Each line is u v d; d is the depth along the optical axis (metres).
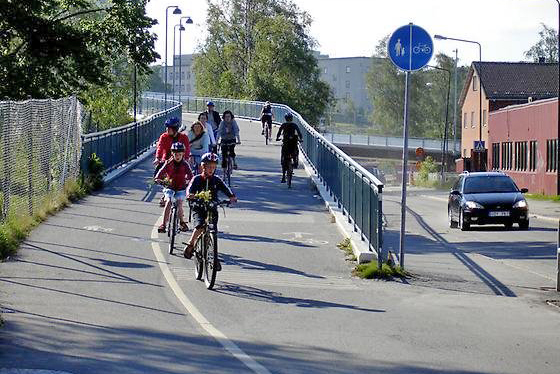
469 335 10.62
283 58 95.94
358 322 11.23
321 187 27.20
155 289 12.91
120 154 32.22
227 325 10.67
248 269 15.23
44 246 16.23
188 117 73.88
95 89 53.22
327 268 15.75
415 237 24.81
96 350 8.95
